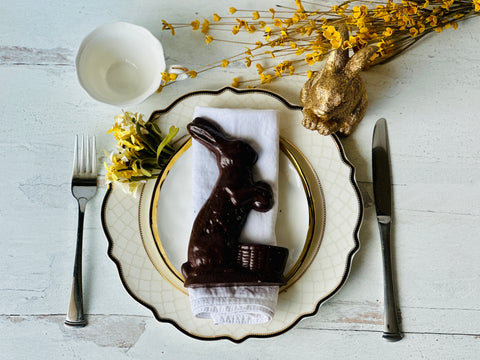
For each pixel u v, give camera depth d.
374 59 0.71
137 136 0.70
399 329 0.71
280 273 0.67
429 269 0.72
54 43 0.77
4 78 0.76
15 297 0.73
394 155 0.73
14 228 0.74
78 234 0.72
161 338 0.72
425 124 0.74
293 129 0.72
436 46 0.75
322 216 0.70
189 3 0.76
